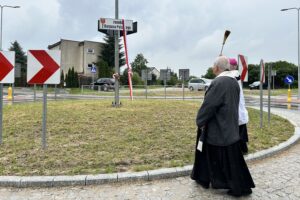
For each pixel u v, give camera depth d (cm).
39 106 1179
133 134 798
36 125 869
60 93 3734
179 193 491
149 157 634
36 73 666
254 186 482
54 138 758
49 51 668
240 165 475
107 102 1315
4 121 916
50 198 472
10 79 696
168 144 726
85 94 3391
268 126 1025
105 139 754
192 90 4006
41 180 513
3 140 743
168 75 2766
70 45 6078
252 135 865
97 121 915
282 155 724
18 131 816
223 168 477
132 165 594
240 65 868
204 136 484
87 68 6138
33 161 603
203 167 501
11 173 545
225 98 466
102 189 506
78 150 670
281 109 1808
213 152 484
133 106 1188
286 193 493
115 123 900
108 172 553
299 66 3091
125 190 502
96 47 6231
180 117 1017
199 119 472
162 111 1095
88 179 521
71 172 550
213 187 480
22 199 469
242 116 631
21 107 1167
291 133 938
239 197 475
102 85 4012
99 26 1212
